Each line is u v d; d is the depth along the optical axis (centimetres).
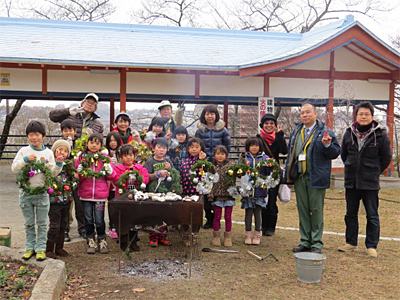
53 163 450
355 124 529
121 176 482
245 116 2167
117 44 1237
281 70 1113
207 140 639
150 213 446
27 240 442
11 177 1296
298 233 644
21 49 1084
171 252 521
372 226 527
